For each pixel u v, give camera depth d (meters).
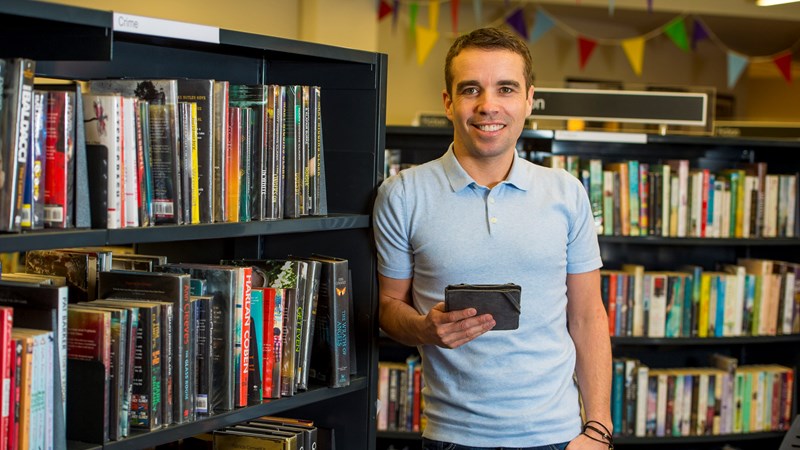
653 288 4.00
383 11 7.10
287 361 1.95
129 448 1.61
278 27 6.02
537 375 2.01
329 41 6.47
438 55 9.03
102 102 1.56
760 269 4.11
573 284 2.16
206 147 1.76
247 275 1.85
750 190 4.07
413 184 2.06
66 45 1.58
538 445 2.00
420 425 3.93
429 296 2.05
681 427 4.05
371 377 2.18
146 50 1.98
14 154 1.42
